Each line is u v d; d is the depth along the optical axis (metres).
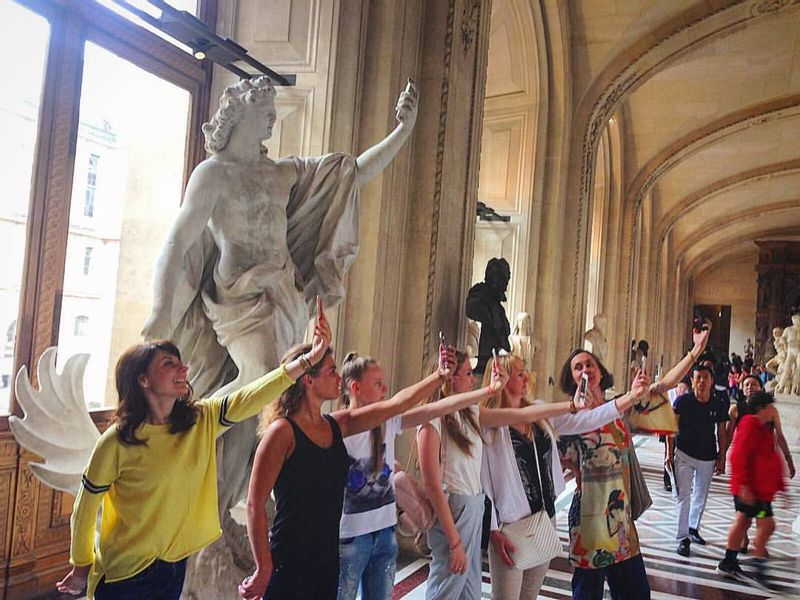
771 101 15.07
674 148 16.52
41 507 4.44
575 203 11.66
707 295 37.31
